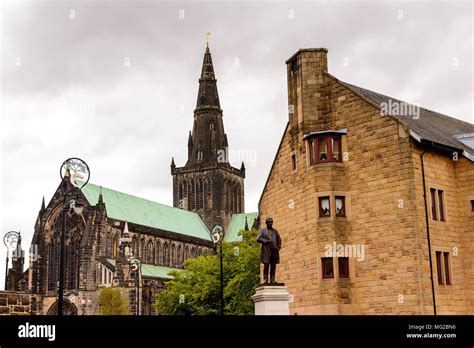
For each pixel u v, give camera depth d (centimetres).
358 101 4947
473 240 4856
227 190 18550
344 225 4853
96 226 12475
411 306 4422
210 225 17888
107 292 11250
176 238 15150
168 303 10444
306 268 4975
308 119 5184
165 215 15862
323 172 4934
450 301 4641
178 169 18700
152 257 14300
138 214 14625
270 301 3472
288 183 5425
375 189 4750
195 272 10425
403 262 4516
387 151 4712
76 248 12488
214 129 18862
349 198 4900
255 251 7756
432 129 5359
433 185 4756
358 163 4884
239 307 7675
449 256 4762
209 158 18488
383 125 4756
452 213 4897
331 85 5169
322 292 4747
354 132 4950
